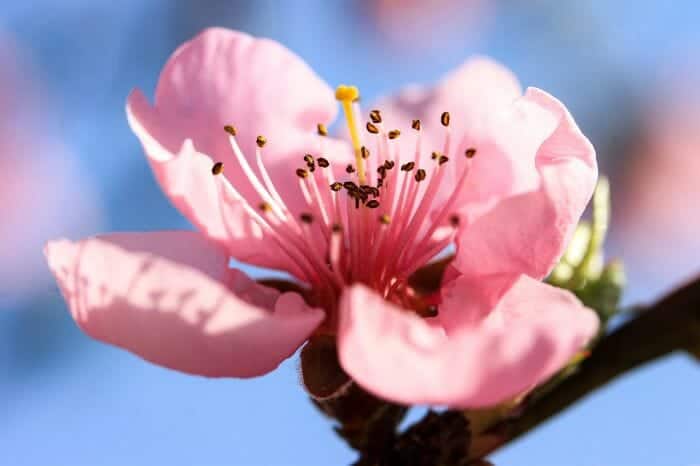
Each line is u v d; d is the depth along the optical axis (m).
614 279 0.17
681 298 0.17
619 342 0.17
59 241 0.16
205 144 0.17
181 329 0.16
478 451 0.17
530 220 0.16
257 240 0.17
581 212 0.16
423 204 0.17
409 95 0.18
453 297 0.16
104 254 0.16
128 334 0.16
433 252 0.17
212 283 0.15
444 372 0.15
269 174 0.17
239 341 0.16
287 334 0.16
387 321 0.15
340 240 0.17
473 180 0.17
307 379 0.16
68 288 0.16
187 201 0.16
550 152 0.16
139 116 0.17
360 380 0.16
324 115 0.18
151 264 0.16
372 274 0.17
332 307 0.17
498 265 0.16
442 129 0.18
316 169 0.17
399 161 0.18
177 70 0.17
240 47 0.17
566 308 0.16
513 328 0.15
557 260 0.16
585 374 0.17
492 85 0.18
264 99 0.17
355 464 0.17
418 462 0.17
